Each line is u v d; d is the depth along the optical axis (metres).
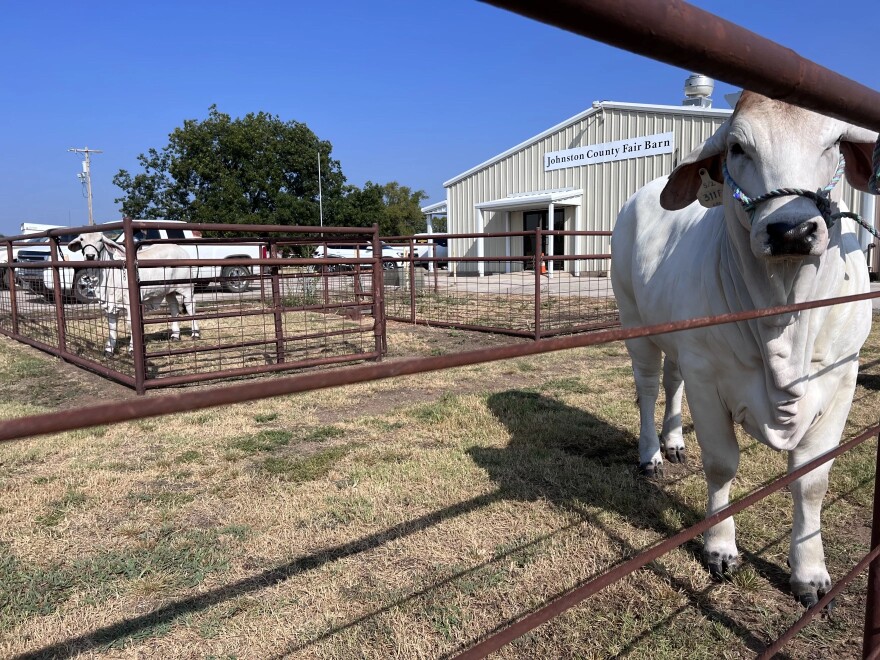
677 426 3.92
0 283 11.51
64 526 3.22
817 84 0.96
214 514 3.33
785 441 2.29
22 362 7.61
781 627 2.35
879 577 1.79
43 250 17.20
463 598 2.54
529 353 0.94
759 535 2.98
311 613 2.48
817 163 1.79
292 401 5.71
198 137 38.88
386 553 2.89
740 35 0.82
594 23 0.68
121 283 7.32
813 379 2.24
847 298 1.67
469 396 5.61
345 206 43.22
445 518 3.20
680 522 3.12
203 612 2.49
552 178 20.36
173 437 4.65
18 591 2.64
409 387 6.15
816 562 2.49
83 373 6.94
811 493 2.44
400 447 4.27
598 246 19.41
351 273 8.25
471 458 4.00
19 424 0.55
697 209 2.93
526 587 2.61
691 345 2.53
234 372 6.28
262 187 39.69
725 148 2.11
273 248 6.91
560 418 4.83
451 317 10.91
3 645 2.31
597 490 3.50
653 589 2.58
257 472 3.90
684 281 2.62
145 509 3.40
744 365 2.29
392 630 2.36
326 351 7.97
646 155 17.75
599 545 2.92
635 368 3.83
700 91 17.23
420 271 15.77
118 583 2.70
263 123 41.06
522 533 3.04
